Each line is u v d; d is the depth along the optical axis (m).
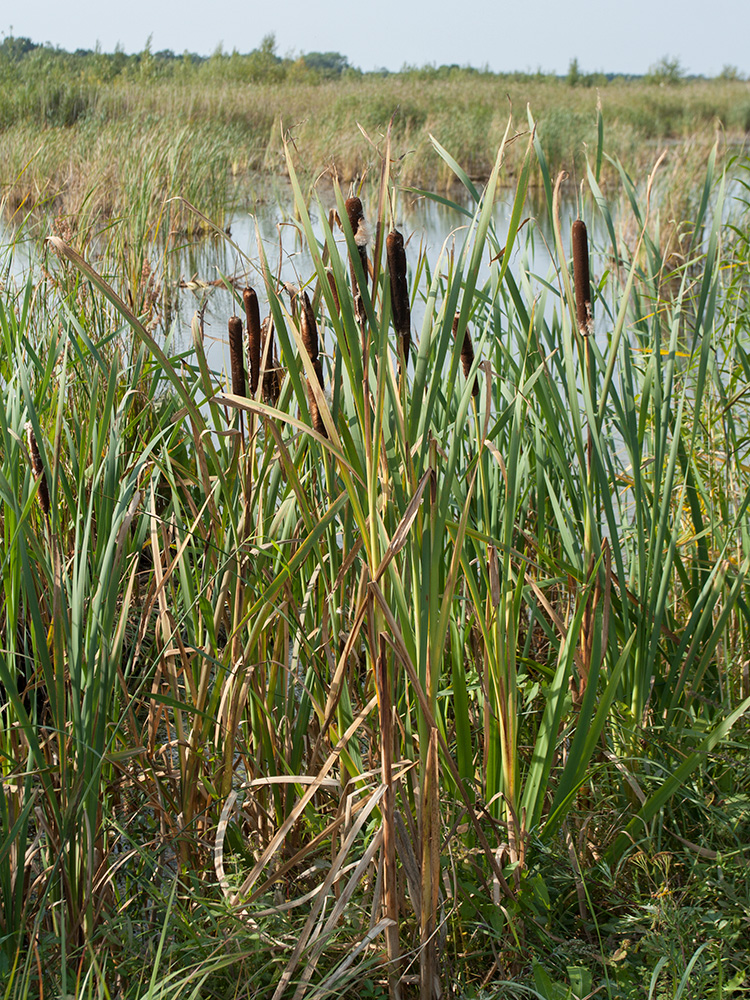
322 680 2.20
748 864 2.08
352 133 17.23
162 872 2.26
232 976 1.85
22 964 1.77
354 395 1.62
